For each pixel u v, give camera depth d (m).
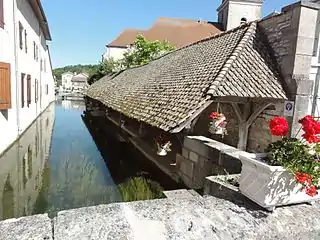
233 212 2.16
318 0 10.16
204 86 5.69
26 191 6.23
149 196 5.78
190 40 32.22
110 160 9.07
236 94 5.35
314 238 2.07
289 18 6.09
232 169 3.89
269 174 2.13
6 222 1.80
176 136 6.01
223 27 34.78
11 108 8.73
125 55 26.92
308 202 2.36
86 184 6.82
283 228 2.02
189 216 2.04
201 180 4.92
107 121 15.91
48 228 1.74
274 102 6.08
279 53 6.38
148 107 6.75
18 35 10.18
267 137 6.57
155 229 1.83
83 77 74.56
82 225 1.80
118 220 1.89
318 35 9.66
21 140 10.50
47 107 26.05
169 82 7.99
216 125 4.82
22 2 11.25
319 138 2.14
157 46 24.23
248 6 33.09
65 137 12.83
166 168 6.71
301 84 5.82
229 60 6.18
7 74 7.93
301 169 2.10
